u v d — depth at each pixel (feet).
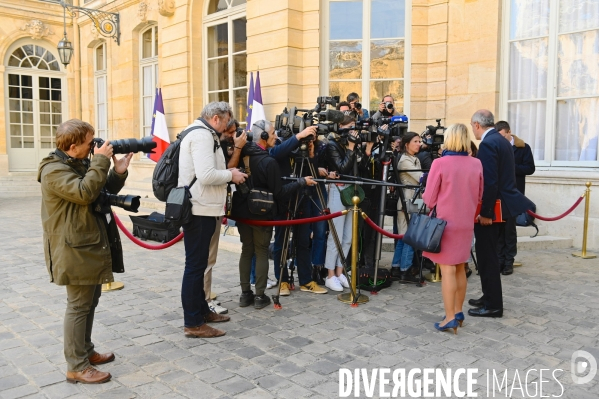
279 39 27.32
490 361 11.30
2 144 48.37
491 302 14.05
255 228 14.62
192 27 34.40
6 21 48.16
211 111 12.75
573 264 19.99
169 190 12.81
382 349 11.97
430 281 17.81
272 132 14.94
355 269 15.08
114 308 15.06
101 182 9.65
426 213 17.22
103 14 43.96
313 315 14.35
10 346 12.20
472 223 12.81
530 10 24.20
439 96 26.03
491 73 24.58
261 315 14.37
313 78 27.45
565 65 23.58
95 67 49.37
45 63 51.11
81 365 10.32
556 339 12.54
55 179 9.64
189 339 12.61
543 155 24.41
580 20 23.02
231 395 9.81
